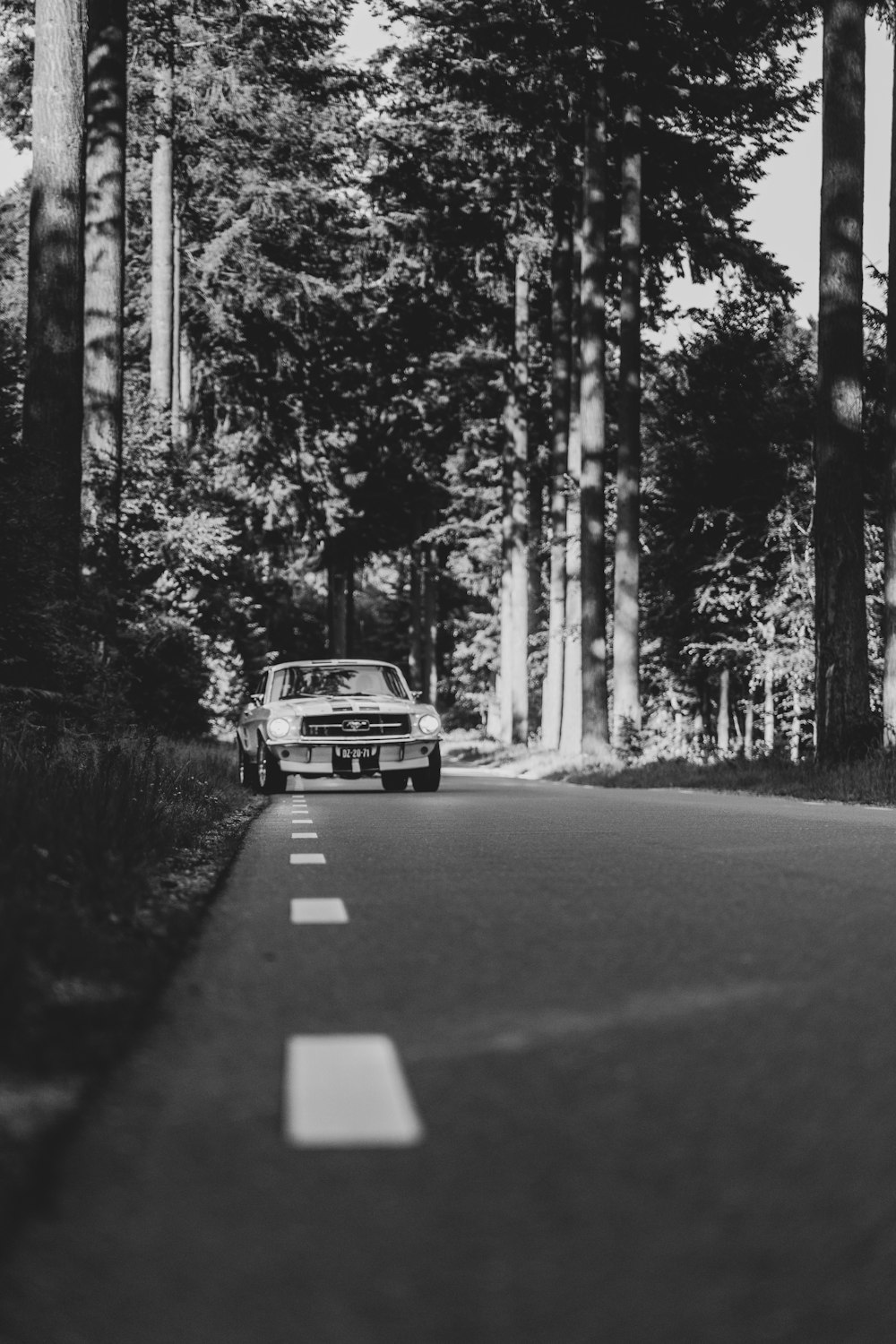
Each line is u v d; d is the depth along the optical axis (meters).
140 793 10.94
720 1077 3.98
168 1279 2.52
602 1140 3.40
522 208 40.97
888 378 25.30
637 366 35.34
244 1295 2.45
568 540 41.12
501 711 58.88
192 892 8.00
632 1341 2.27
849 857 10.34
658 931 6.67
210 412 48.50
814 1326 2.34
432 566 69.31
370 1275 2.54
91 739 15.97
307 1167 3.17
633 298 35.34
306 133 41.81
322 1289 2.48
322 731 20.86
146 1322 2.34
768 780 22.75
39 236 19.78
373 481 53.88
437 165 41.53
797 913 7.29
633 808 16.86
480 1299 2.44
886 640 25.58
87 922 6.07
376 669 22.62
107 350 24.45
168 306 37.38
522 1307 2.40
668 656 42.69
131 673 21.30
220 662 32.50
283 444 48.31
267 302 43.84
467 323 46.84
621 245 36.94
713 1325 2.34
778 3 32.16
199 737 29.78
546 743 45.00
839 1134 3.44
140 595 27.62
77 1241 2.70
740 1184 3.07
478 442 52.00
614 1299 2.44
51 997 4.72
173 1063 4.09
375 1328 2.32
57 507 19.58
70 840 7.84
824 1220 2.84
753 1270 2.58
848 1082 3.92
